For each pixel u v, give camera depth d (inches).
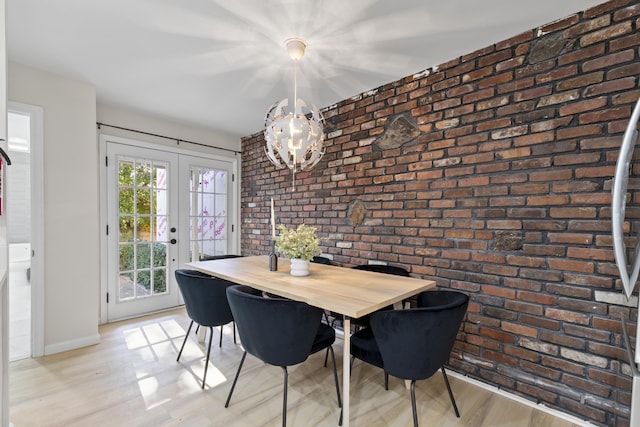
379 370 87.4
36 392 73.9
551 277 68.1
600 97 62.4
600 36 62.7
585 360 63.6
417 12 65.7
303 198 131.5
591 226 63.2
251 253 162.1
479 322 79.2
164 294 139.7
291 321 58.7
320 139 83.7
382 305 59.1
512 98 74.4
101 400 71.0
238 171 168.6
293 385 78.7
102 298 121.4
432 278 88.6
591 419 62.8
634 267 42.2
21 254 169.5
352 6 63.9
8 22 69.2
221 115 132.6
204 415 66.2
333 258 117.3
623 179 42.8
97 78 97.9
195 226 151.3
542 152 69.6
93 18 68.3
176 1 62.7
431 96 89.7
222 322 81.6
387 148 100.5
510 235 74.2
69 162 97.3
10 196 167.9
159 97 113.3
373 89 104.7
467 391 76.3
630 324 43.9
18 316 127.3
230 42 77.5
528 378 71.1
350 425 63.5
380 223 102.2
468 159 81.7
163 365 87.7
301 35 74.4
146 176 134.0
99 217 120.6
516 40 74.0
